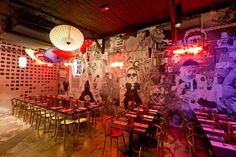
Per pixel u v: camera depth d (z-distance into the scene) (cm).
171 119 571
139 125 335
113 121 367
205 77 502
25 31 588
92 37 798
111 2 449
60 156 351
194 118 463
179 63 556
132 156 349
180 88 552
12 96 815
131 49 691
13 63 823
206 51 501
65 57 483
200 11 506
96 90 833
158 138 299
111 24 618
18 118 671
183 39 547
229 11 464
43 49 830
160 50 602
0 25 579
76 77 944
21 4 454
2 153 362
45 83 966
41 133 493
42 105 549
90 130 493
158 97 605
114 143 423
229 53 460
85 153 366
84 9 495
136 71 672
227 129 279
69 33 325
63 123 452
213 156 226
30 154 358
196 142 297
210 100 491
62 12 512
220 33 477
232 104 453
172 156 355
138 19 573
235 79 448
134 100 674
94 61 847
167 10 501
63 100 616
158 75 606
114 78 752
